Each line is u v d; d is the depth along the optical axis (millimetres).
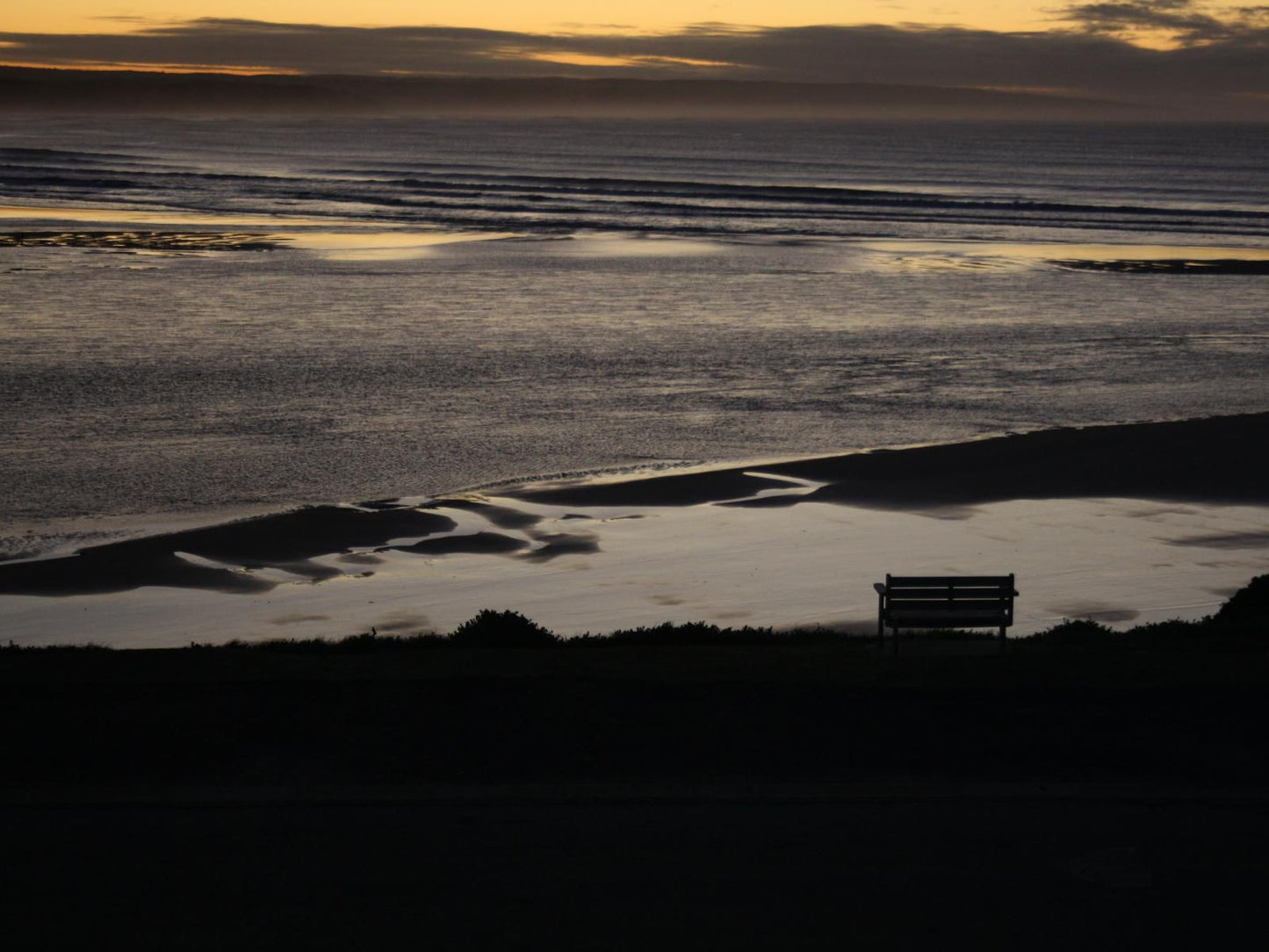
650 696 10117
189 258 63031
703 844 7645
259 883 7090
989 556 20828
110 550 20812
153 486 25641
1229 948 6531
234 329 44000
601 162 169500
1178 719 9742
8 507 24031
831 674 10898
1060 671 11047
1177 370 40188
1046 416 33625
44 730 9273
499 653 12258
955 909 6883
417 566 20219
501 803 8219
